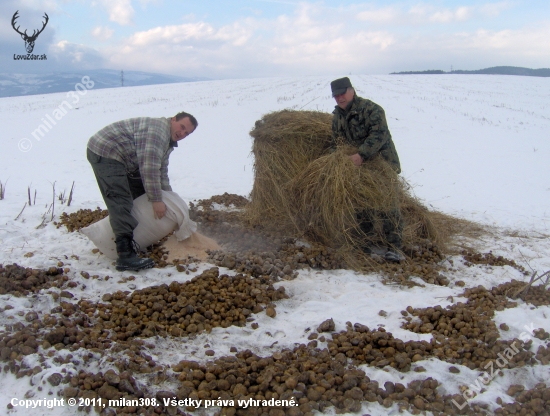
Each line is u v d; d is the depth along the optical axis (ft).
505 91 129.29
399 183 19.02
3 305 11.80
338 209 17.63
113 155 14.83
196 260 16.66
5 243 16.89
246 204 22.44
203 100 95.55
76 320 11.77
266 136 19.67
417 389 10.27
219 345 11.64
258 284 14.92
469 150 49.01
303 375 10.16
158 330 11.88
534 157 45.50
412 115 75.15
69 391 9.05
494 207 28.43
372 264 17.53
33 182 31.04
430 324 13.09
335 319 13.17
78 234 18.47
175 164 39.58
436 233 20.12
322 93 108.17
